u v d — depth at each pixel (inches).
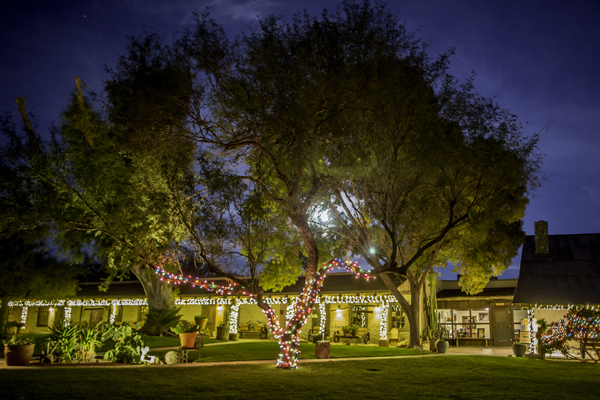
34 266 1279.5
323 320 1090.7
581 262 1040.2
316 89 573.3
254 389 452.8
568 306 908.6
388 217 601.0
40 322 1480.1
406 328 1088.8
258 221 601.3
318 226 896.3
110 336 645.9
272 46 575.2
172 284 1114.7
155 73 584.4
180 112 604.4
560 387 499.5
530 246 1149.7
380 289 1062.4
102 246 1007.6
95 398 392.2
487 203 690.2
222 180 570.3
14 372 479.5
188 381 481.7
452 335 1187.3
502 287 1285.7
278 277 962.1
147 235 689.6
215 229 576.7
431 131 592.4
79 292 1384.1
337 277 1183.6
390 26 594.6
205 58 588.1
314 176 595.5
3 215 800.9
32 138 829.2
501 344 1151.6
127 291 1355.8
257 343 941.2
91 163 839.1
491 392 464.8
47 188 836.0
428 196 615.5
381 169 584.7
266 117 560.1
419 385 502.9
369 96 581.6
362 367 623.8
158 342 912.9
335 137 569.3
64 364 561.6
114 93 649.6
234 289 646.5
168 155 608.4
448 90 623.8
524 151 658.2
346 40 581.3
